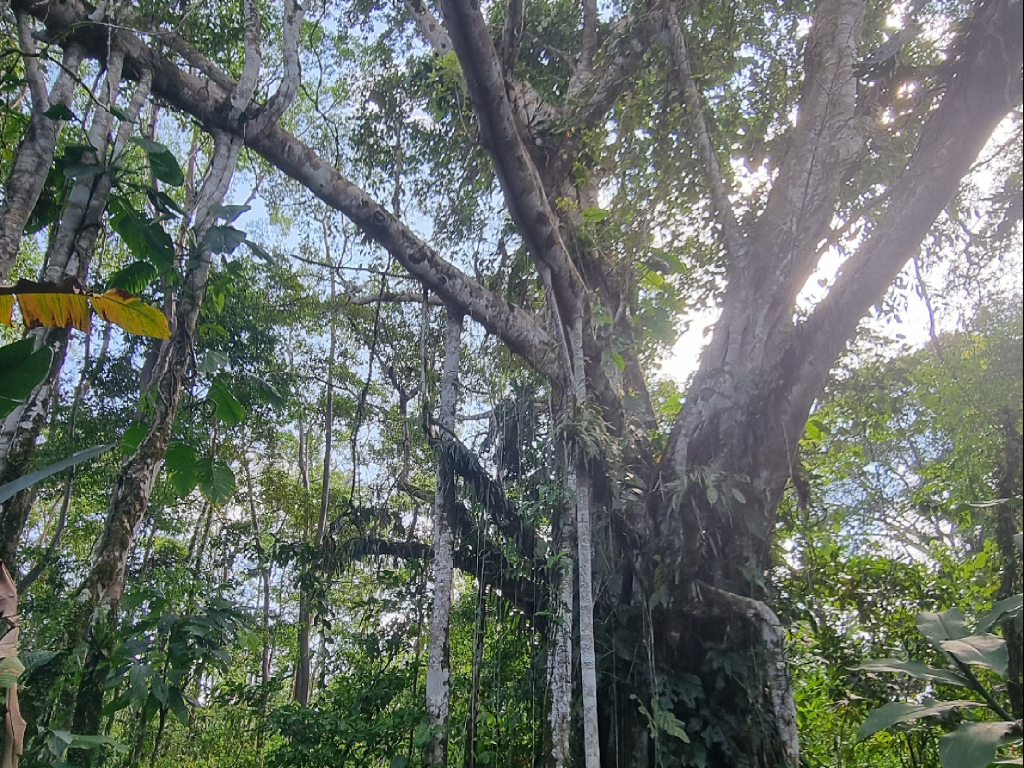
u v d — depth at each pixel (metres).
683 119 8.26
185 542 15.21
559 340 7.15
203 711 12.03
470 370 10.00
